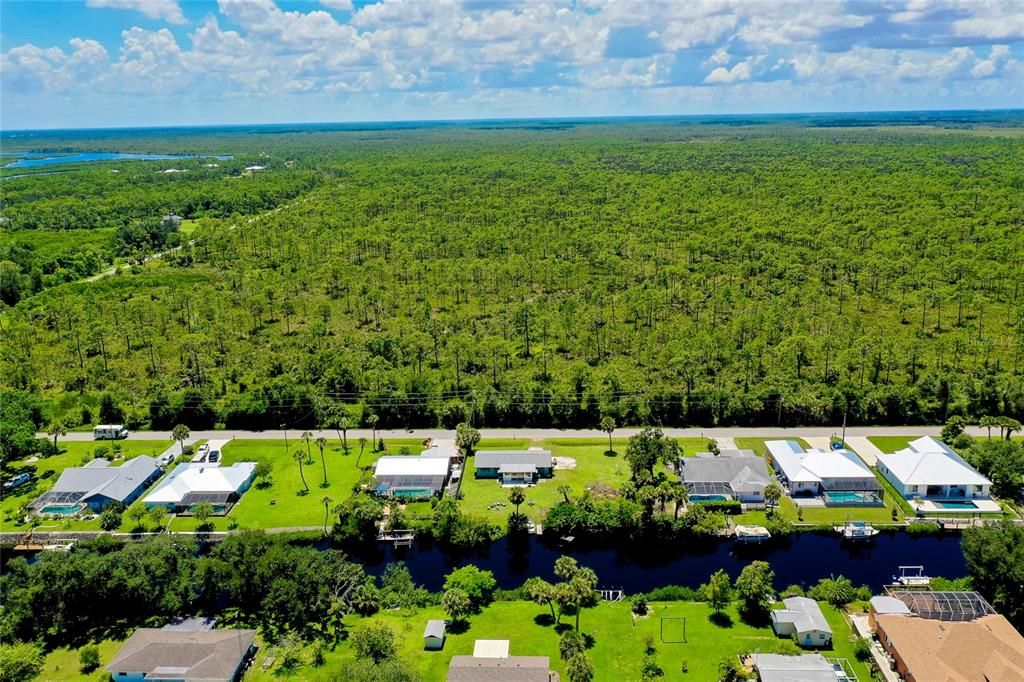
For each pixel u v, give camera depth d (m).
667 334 183.62
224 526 111.75
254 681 80.56
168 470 130.75
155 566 92.06
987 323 187.62
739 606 91.94
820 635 83.94
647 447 120.12
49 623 89.25
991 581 87.75
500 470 123.75
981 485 114.75
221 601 94.94
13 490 123.94
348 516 108.12
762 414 144.25
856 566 102.06
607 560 105.81
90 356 181.50
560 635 87.38
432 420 148.12
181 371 169.38
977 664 75.75
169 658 80.88
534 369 167.88
